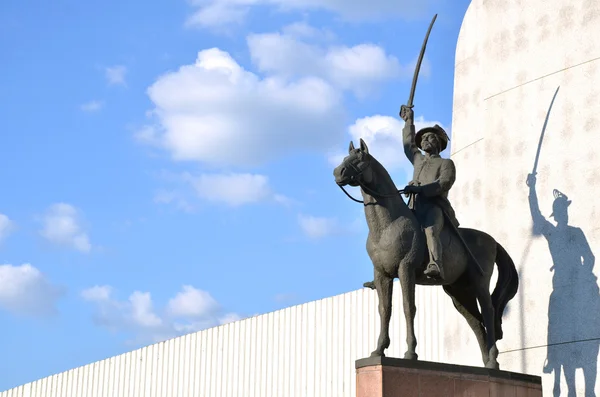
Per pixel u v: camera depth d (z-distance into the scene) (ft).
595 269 59.67
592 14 63.26
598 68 62.23
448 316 67.62
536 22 66.08
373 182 49.19
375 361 46.73
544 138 63.93
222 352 98.99
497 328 54.60
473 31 70.69
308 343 91.97
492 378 49.96
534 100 65.05
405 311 48.47
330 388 88.89
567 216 61.62
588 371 58.49
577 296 60.08
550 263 61.82
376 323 87.15
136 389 104.83
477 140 68.23
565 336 60.03
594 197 60.64
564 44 64.28
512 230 64.28
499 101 67.00
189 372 101.04
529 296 62.34
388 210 49.21
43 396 113.60
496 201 65.57
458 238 52.37
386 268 49.06
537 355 61.11
